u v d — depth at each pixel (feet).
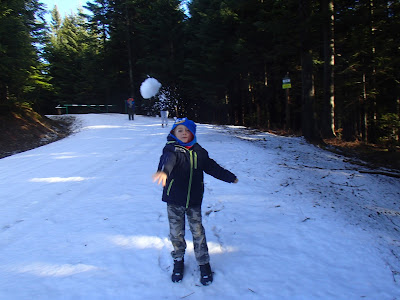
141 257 10.61
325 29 48.70
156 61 94.53
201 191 9.10
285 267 10.00
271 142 40.27
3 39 53.83
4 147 47.55
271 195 17.03
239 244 11.48
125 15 105.70
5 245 11.78
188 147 8.89
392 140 63.57
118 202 16.26
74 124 70.49
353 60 62.90
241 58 68.13
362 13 52.80
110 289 8.89
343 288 9.00
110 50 114.21
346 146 48.65
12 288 8.97
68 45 144.15
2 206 16.39
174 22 98.48
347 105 67.92
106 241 11.82
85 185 19.90
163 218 13.93
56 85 139.23
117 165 25.53
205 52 79.51
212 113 96.37
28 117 59.93
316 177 23.00
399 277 9.73
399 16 54.90
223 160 25.77
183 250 9.40
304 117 44.27
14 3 57.72
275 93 79.05
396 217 16.93
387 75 64.23
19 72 56.13
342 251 11.10
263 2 62.34
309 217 13.99
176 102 86.48
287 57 64.23
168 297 8.56
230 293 8.71
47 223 13.80
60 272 9.79
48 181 21.45
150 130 51.42
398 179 27.91
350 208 16.26
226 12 66.28
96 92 132.77
